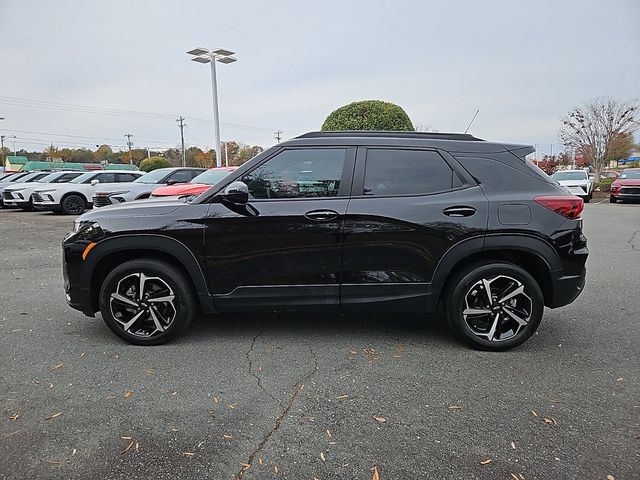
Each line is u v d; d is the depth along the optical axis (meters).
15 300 5.21
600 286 5.77
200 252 3.68
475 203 3.61
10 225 12.70
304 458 2.37
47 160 79.75
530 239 3.58
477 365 3.47
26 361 3.53
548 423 2.68
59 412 2.80
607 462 2.33
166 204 3.84
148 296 3.79
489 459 2.36
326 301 3.73
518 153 3.78
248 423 2.69
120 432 2.60
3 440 2.51
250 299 3.74
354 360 3.56
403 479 2.21
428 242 3.62
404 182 3.71
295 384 3.17
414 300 3.70
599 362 3.52
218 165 21.34
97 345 3.85
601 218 13.84
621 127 30.34
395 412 2.81
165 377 3.27
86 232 3.73
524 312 3.70
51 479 2.21
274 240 3.66
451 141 3.79
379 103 13.28
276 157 3.76
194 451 2.42
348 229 3.63
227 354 3.67
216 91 20.95
